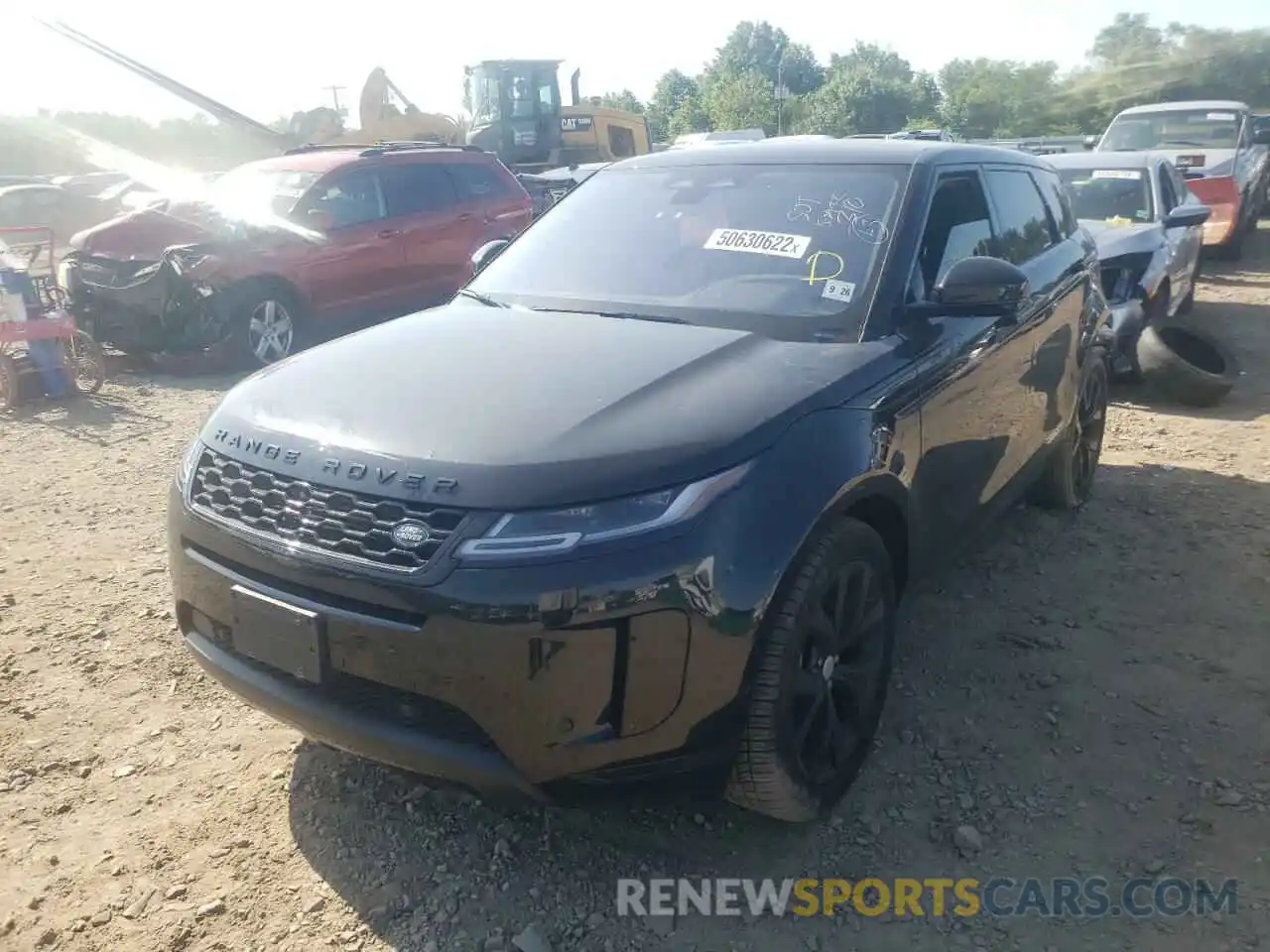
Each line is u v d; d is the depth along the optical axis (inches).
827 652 112.7
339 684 102.2
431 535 95.1
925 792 125.3
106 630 164.1
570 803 99.3
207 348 358.6
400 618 96.0
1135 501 219.6
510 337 127.2
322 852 115.2
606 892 109.9
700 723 99.6
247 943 102.7
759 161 159.5
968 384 142.1
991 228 166.7
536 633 92.5
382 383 113.7
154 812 121.4
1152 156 372.5
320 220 377.7
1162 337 310.8
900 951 102.4
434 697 95.9
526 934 103.1
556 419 102.6
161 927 104.5
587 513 94.7
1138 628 164.7
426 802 123.2
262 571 103.9
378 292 394.6
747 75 2800.2
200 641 115.6
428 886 110.6
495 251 173.9
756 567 99.8
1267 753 132.0
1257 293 473.7
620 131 738.2
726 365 117.2
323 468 101.6
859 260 137.9
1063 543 197.5
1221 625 165.2
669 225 153.3
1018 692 146.4
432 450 99.2
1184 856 114.3
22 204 826.8
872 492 116.7
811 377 116.4
